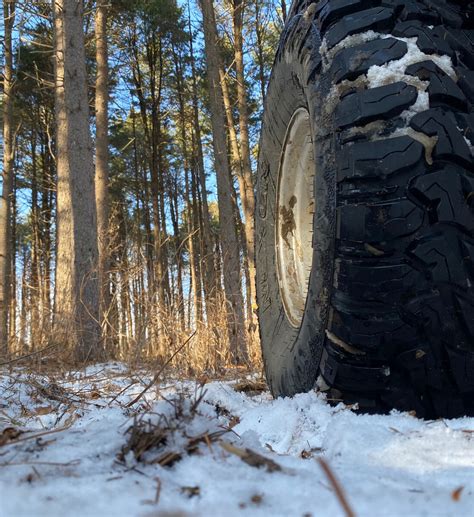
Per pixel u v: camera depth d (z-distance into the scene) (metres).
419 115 1.53
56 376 3.87
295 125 2.37
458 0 1.72
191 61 19.08
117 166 22.64
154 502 0.83
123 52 19.11
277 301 2.55
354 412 1.64
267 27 14.41
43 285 6.12
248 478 0.95
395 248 1.50
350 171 1.55
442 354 1.51
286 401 1.78
